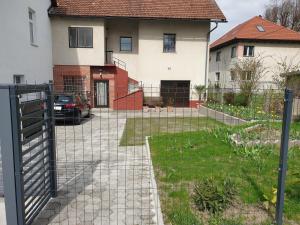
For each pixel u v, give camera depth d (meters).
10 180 3.23
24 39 13.25
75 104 12.68
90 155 7.15
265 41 29.25
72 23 19.09
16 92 3.17
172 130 10.62
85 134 10.30
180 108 17.52
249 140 7.19
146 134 10.02
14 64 12.08
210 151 6.68
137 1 20.78
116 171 5.80
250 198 4.18
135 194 4.62
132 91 19.36
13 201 3.26
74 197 4.50
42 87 3.97
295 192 4.21
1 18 10.88
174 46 20.98
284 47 29.59
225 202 3.92
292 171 5.24
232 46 30.78
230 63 31.23
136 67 21.66
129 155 7.10
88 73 19.58
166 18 19.81
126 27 21.20
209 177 4.84
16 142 3.19
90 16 18.94
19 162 3.23
